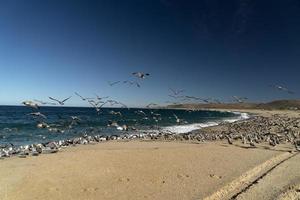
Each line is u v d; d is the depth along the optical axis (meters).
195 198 18.67
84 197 18.31
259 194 20.27
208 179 22.06
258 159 28.91
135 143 40.03
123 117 100.88
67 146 36.47
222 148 34.19
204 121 95.75
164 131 58.88
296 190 21.16
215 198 19.33
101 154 28.23
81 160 25.91
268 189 21.19
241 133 51.34
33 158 27.17
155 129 64.44
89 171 22.86
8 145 37.97
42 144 35.38
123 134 53.12
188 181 21.45
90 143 39.69
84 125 65.75
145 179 21.55
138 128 65.12
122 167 24.05
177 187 20.27
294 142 39.69
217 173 23.53
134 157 27.19
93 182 20.67
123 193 19.05
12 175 21.50
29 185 19.73
